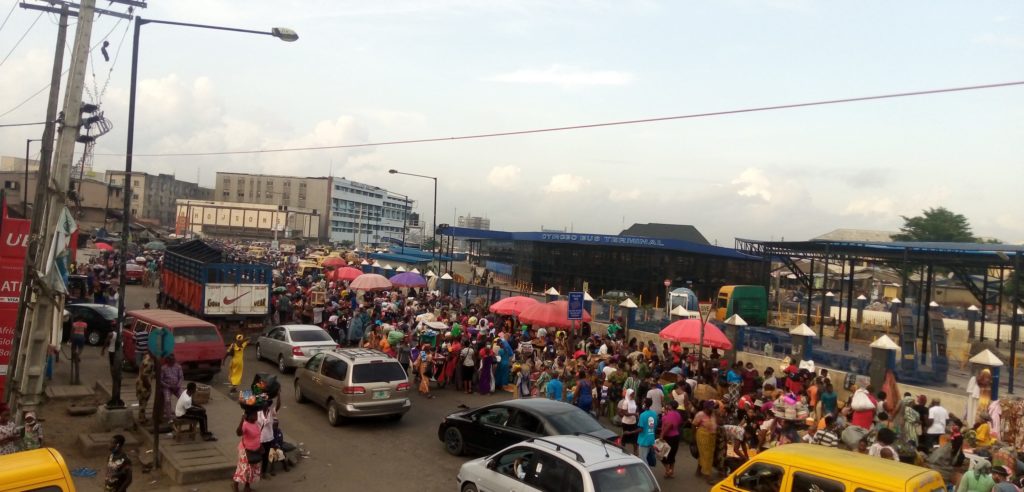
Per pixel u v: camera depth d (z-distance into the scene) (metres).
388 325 24.05
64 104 13.63
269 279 26.91
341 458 13.84
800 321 46.00
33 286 13.84
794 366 21.27
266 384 12.79
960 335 35.75
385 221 186.25
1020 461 12.89
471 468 10.71
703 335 20.47
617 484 9.10
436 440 15.40
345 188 158.12
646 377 18.27
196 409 13.78
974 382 18.42
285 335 22.36
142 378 14.58
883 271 69.81
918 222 76.88
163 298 32.81
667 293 50.41
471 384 20.86
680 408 15.41
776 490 9.12
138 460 12.86
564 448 9.66
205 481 12.06
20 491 6.75
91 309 25.16
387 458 13.95
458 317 27.95
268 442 12.45
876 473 8.27
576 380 17.70
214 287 25.88
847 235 68.12
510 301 27.16
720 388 17.58
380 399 15.88
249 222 133.00
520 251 64.56
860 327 41.12
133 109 15.23
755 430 14.52
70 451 13.31
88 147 23.05
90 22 13.64
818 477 8.72
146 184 143.25
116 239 81.44
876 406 15.96
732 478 9.70
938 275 66.00
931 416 15.34
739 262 58.66
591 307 34.19
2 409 10.76
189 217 134.00
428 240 148.50
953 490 11.97
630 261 57.34
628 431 13.99
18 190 82.88
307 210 140.50
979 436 15.62
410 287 37.78
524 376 19.06
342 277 38.47
